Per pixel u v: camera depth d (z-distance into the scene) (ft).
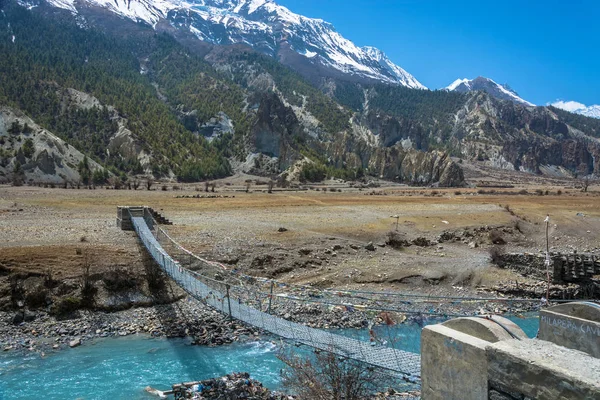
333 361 43.70
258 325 60.34
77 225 145.79
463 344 22.20
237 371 66.33
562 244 174.50
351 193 383.24
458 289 118.73
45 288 90.53
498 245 156.87
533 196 344.08
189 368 67.56
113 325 83.82
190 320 86.48
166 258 93.20
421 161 652.48
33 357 70.54
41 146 467.52
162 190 376.48
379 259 136.56
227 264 118.52
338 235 158.10
